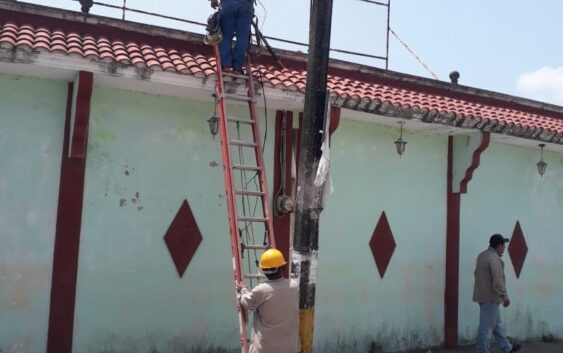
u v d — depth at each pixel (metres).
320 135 6.16
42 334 7.34
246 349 6.06
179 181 8.22
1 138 7.32
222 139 7.09
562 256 11.98
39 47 6.71
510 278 11.18
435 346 10.16
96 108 7.79
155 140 8.10
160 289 8.01
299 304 6.00
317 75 6.20
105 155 7.80
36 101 7.51
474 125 9.62
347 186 9.46
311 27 6.28
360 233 9.53
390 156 9.93
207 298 8.27
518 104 11.17
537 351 10.47
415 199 10.13
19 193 7.36
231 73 7.81
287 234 8.83
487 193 10.99
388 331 9.70
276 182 8.80
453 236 10.43
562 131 10.65
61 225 7.50
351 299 9.38
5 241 7.26
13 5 7.33
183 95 8.14
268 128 8.79
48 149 7.52
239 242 6.54
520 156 11.52
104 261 7.72
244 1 7.92
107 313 7.69
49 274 7.43
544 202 11.79
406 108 8.93
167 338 8.00
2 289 7.21
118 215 7.83
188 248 8.20
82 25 7.66
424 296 10.12
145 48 7.69
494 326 9.07
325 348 9.09
